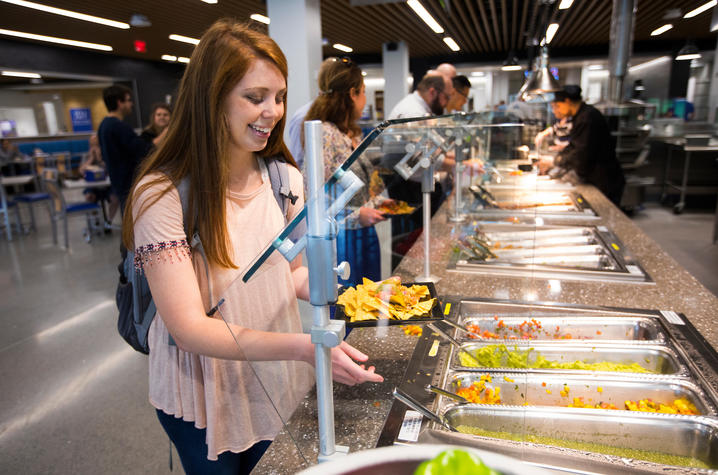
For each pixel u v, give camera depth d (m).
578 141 3.26
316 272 0.62
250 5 6.43
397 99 10.87
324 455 0.67
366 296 0.87
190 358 0.85
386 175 1.14
